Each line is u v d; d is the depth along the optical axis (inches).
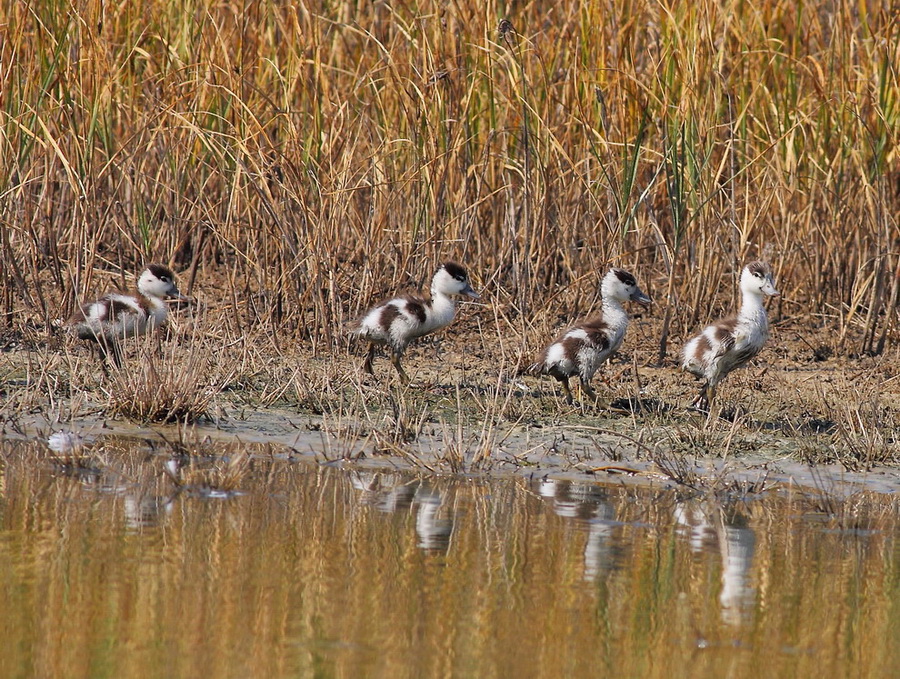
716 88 663.8
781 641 285.0
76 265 583.2
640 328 677.9
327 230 624.4
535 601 306.2
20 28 626.5
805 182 707.4
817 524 385.7
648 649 277.9
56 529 352.5
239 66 671.8
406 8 713.6
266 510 381.1
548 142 683.4
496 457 461.1
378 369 584.7
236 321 605.9
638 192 697.6
